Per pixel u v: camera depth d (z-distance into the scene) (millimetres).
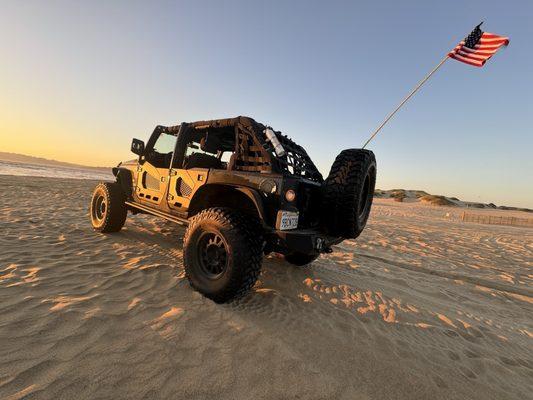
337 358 2277
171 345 2127
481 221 25453
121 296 2797
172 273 3541
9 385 1583
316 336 2564
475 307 4141
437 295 4410
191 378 1828
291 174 3281
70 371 1743
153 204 4438
